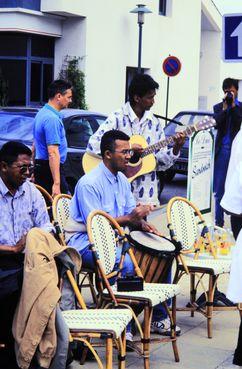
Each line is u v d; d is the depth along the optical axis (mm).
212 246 7555
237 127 11148
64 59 23891
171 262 6727
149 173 7547
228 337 7141
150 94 7457
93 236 6238
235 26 7230
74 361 6285
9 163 5930
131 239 6508
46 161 9281
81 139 12789
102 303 6191
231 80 11141
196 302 7762
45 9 22578
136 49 26516
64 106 9266
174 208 7465
